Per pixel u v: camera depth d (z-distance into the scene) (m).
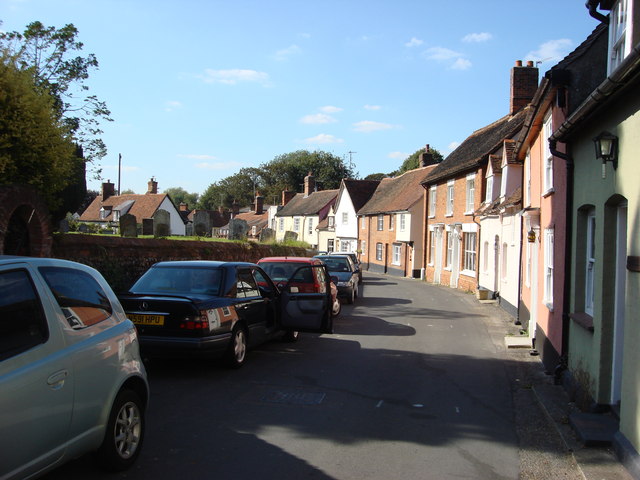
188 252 14.48
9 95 8.60
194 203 124.12
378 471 4.83
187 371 8.33
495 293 20.91
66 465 4.64
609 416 6.12
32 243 8.66
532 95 25.27
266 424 5.99
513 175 18.62
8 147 8.59
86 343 4.12
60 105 13.82
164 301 7.55
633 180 5.26
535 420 6.58
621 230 6.14
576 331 7.59
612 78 5.08
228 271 8.77
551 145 8.30
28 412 3.40
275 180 96.75
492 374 9.05
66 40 13.66
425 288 27.06
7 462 3.23
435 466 5.01
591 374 6.61
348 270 20.23
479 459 5.23
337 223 53.06
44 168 9.25
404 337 12.38
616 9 7.25
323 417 6.33
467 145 31.06
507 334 13.23
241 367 8.62
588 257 7.75
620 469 4.89
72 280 4.36
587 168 7.20
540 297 10.81
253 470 4.72
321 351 10.42
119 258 11.97
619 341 6.16
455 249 28.34
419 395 7.53
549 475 4.89
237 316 8.37
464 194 27.08
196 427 5.80
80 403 3.94
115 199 60.38
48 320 3.81
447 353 10.70
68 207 12.93
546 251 10.12
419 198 36.28
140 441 4.81
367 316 15.89
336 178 90.19
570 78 8.52
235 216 76.31
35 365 3.53
